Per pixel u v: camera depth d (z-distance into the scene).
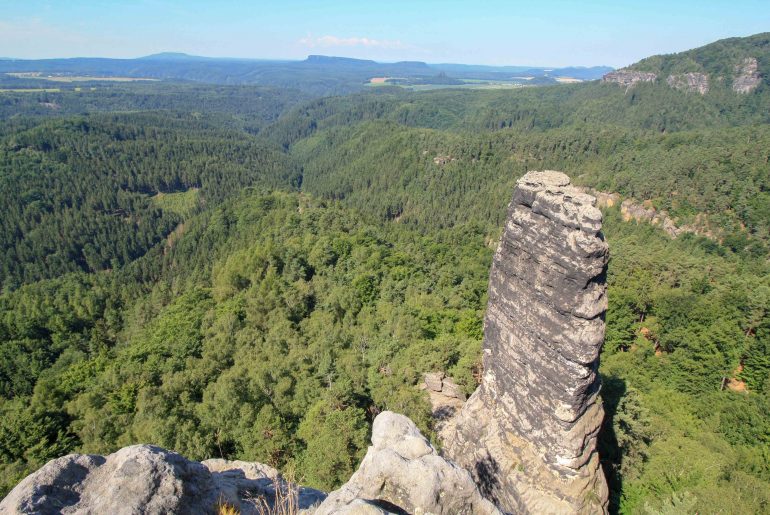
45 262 160.25
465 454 27.47
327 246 83.88
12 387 69.50
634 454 32.69
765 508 29.16
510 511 24.31
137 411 41.88
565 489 23.09
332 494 11.38
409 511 10.95
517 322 24.81
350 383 38.84
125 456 9.80
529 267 23.73
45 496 8.62
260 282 73.75
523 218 23.80
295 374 41.47
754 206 128.50
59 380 57.69
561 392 22.72
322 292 69.56
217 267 98.81
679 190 143.00
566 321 22.05
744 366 58.41
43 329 85.25
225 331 57.56
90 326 91.25
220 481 11.83
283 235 105.19
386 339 48.47
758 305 64.06
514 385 25.42
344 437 28.31
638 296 74.06
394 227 143.12
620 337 66.56
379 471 11.52
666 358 61.25
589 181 168.12
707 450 37.03
